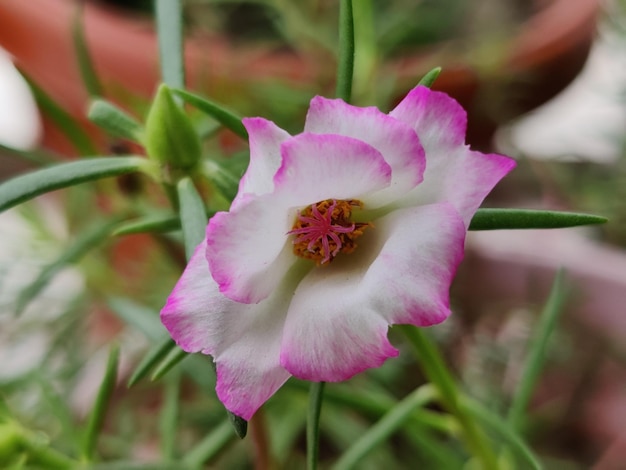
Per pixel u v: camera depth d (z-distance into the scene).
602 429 0.23
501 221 0.12
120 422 0.21
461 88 0.22
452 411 0.15
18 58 0.24
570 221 0.12
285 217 0.12
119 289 0.22
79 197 0.21
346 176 0.11
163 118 0.13
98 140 0.23
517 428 0.16
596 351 0.23
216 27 0.25
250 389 0.12
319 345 0.11
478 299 0.24
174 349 0.13
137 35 0.22
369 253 0.12
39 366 0.19
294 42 0.24
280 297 0.12
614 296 0.23
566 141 0.25
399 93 0.21
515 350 0.22
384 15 0.24
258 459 0.17
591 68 0.26
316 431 0.12
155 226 0.14
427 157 0.12
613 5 0.24
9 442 0.14
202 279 0.11
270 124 0.11
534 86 0.23
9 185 0.13
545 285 0.23
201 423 0.20
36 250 0.21
